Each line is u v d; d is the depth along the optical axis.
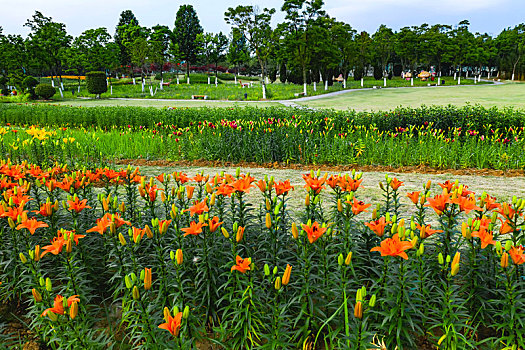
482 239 2.22
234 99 44.47
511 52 80.19
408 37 66.88
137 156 11.06
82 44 63.50
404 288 2.24
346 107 28.08
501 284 2.37
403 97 37.12
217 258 2.86
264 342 2.46
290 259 3.05
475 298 2.50
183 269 2.70
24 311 2.90
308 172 8.75
